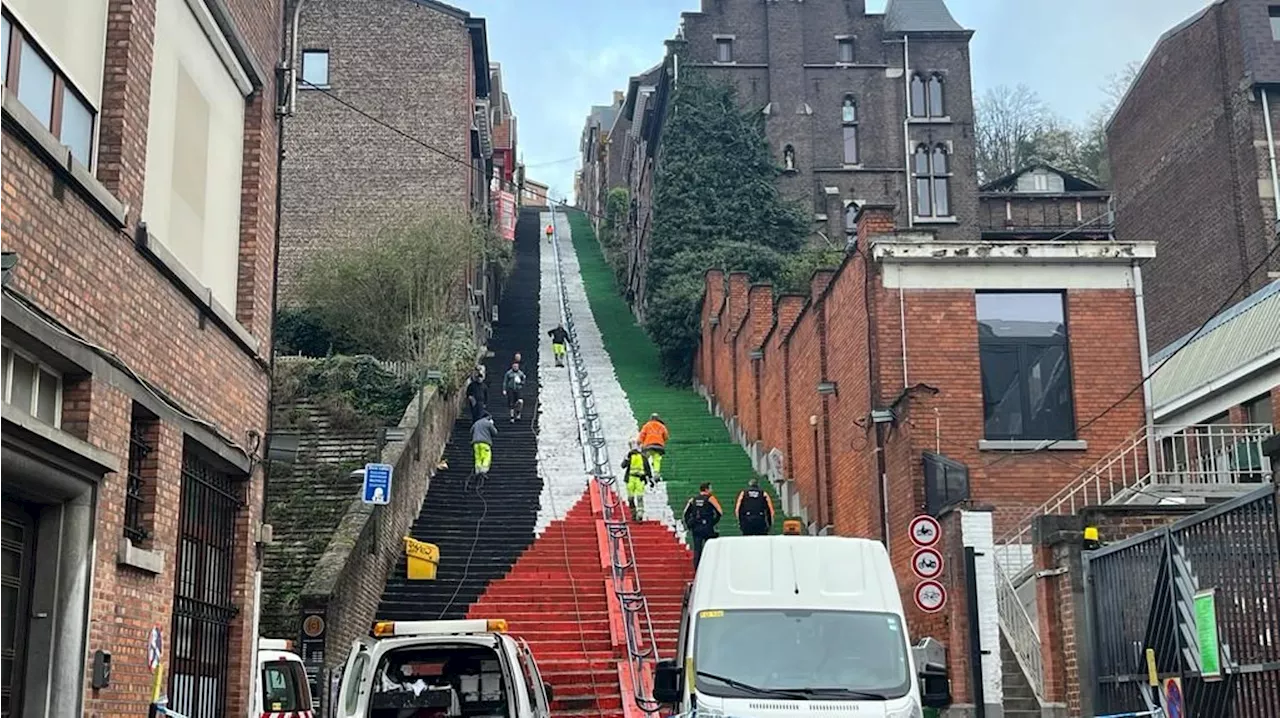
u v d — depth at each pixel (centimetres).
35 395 884
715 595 1156
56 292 876
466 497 2611
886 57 4903
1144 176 4141
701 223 4516
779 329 2906
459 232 3622
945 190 4806
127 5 1016
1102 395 2108
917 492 1938
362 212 4062
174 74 1159
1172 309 3916
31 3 879
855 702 1080
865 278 2144
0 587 866
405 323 3409
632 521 2502
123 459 983
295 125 4116
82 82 965
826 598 1150
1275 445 886
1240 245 3541
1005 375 2117
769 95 4838
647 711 1706
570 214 8925
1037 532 1444
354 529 1925
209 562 1240
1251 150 3550
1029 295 2150
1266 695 913
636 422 3553
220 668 1258
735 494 2845
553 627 2008
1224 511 982
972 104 4881
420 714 1213
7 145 804
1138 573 1178
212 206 1274
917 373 2098
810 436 2623
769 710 1073
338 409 2677
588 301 5716
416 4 4228
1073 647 1349
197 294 1148
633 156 5831
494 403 3475
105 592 951
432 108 4159
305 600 1677
